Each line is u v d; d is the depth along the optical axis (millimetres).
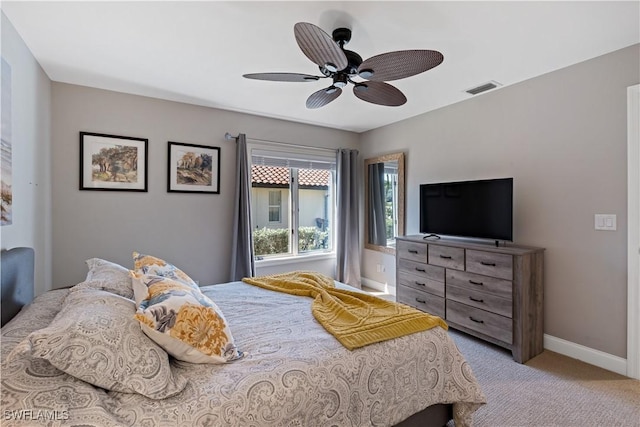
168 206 3352
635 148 2168
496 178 3018
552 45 2170
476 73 2631
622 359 2250
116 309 1205
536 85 2703
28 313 1410
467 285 2830
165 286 1368
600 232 2348
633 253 2188
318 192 4578
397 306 1855
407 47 2201
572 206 2494
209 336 1252
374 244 4539
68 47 2207
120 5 1746
